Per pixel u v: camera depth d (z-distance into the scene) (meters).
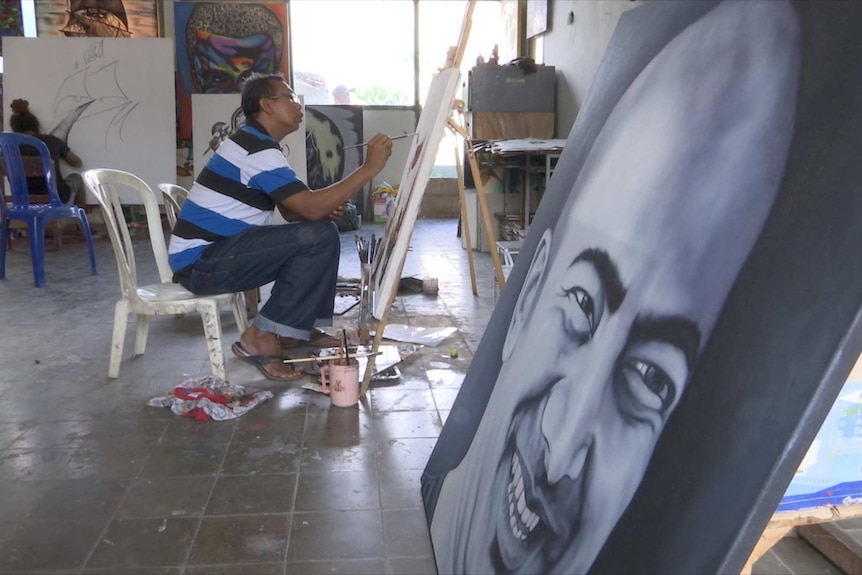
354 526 1.60
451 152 8.38
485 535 1.09
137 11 7.54
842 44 0.66
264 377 2.64
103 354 2.97
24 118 6.38
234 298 2.65
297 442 2.06
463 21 2.07
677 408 0.71
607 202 1.07
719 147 0.81
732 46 0.86
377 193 8.14
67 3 7.34
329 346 2.93
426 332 3.21
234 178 2.53
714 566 0.58
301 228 2.49
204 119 6.73
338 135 8.23
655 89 1.05
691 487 0.65
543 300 1.21
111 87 6.80
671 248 0.83
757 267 0.67
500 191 5.64
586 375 0.93
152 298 2.60
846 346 0.55
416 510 1.66
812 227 0.62
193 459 1.96
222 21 7.73
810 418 0.55
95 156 6.83
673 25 1.08
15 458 1.98
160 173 6.85
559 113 5.78
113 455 1.99
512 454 1.09
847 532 1.45
